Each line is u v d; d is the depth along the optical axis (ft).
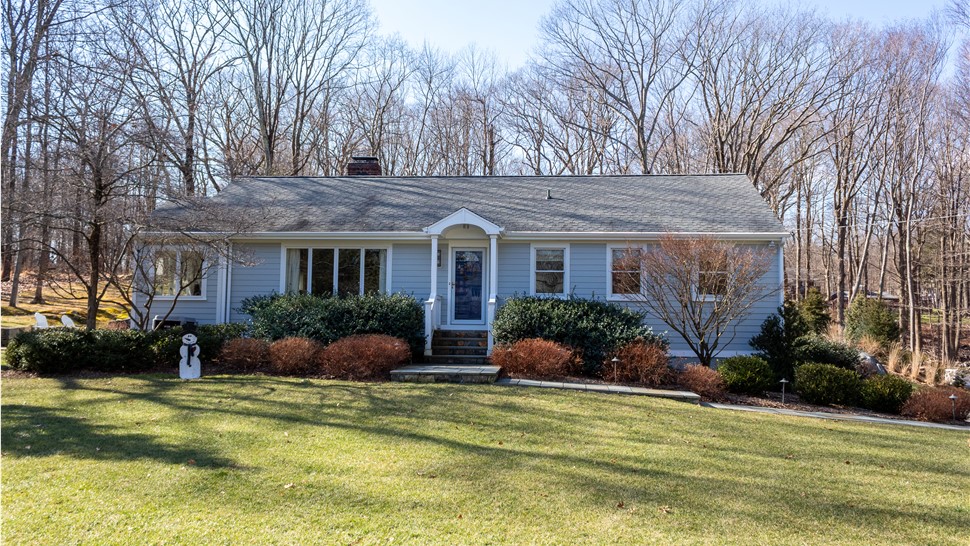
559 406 30.40
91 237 38.65
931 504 18.30
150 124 39.55
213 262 43.16
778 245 46.34
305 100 110.11
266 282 50.08
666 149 113.70
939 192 80.38
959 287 80.33
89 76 43.09
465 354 45.55
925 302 106.63
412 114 129.08
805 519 16.69
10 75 42.42
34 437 22.36
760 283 45.44
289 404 29.07
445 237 48.91
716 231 46.37
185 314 49.96
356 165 67.77
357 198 56.90
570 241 48.75
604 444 23.76
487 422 26.58
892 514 17.31
